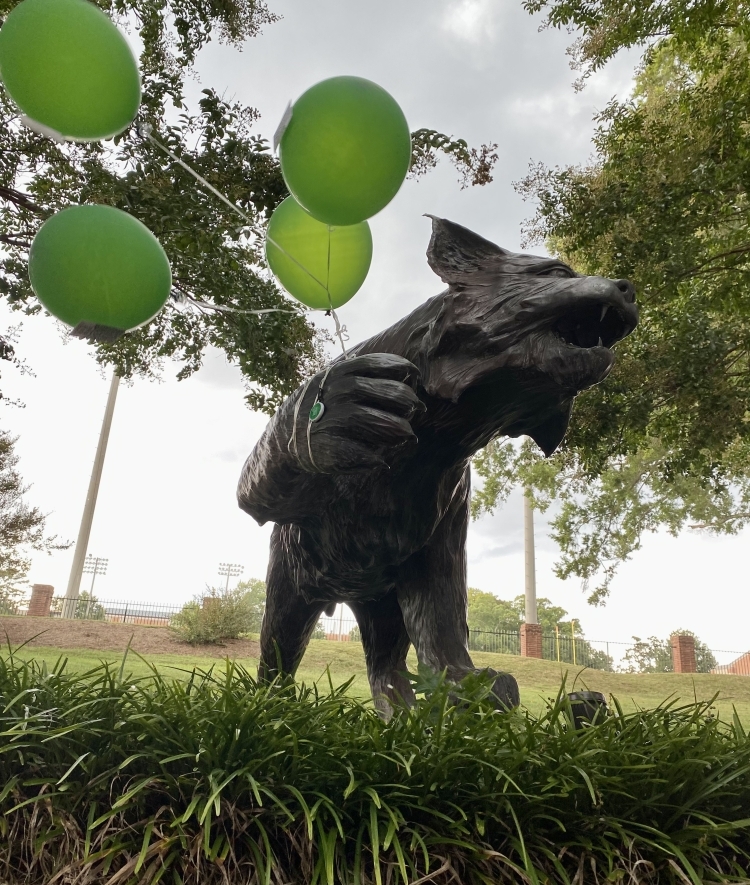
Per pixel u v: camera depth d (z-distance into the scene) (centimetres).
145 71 668
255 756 171
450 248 232
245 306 827
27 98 217
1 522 1591
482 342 214
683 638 2380
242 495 260
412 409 207
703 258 919
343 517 256
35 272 217
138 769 173
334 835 152
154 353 967
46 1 210
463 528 281
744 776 189
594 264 895
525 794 164
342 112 206
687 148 818
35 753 177
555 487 1630
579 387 212
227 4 686
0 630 1448
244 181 646
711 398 891
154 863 151
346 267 268
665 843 165
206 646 1675
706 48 990
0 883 159
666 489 1719
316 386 223
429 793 168
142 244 217
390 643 317
